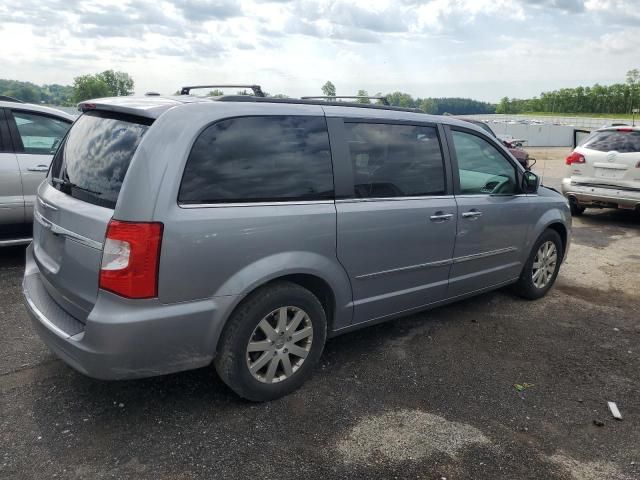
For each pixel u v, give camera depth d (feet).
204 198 9.29
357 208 11.36
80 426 9.68
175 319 9.07
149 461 8.84
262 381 10.46
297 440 9.56
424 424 10.24
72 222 9.47
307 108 10.99
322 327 11.19
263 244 9.87
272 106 10.46
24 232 18.76
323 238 10.77
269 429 9.84
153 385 11.14
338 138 11.28
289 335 10.69
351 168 11.40
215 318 9.52
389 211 11.94
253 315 9.95
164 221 8.78
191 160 9.20
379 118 12.19
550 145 165.99
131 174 8.80
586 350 13.97
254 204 9.84
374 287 12.18
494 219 14.82
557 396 11.58
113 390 10.89
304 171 10.64
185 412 10.25
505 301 17.37
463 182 14.06
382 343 13.78
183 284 9.07
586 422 10.64
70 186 10.14
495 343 14.12
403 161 12.55
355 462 9.07
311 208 10.59
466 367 12.69
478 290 15.31
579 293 18.60
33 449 9.00
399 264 12.48
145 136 9.05
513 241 15.80
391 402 10.97
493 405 11.07
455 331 14.76
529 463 9.29
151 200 8.73
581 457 9.54
